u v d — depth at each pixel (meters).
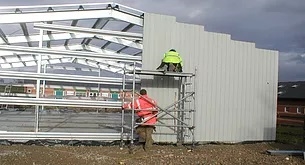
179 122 11.61
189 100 11.79
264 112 13.18
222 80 12.44
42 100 10.31
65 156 8.83
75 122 15.38
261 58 13.13
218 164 8.73
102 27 12.95
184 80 11.80
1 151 9.08
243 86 12.81
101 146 10.68
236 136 12.66
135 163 8.55
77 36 15.09
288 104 21.11
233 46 12.62
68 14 11.28
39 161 8.15
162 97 11.58
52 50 10.61
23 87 19.75
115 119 17.34
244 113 12.83
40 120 15.91
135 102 10.36
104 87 17.61
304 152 9.84
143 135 10.40
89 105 10.70
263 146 12.29
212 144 12.19
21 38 14.97
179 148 10.95
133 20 11.58
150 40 11.44
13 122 14.55
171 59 10.88
